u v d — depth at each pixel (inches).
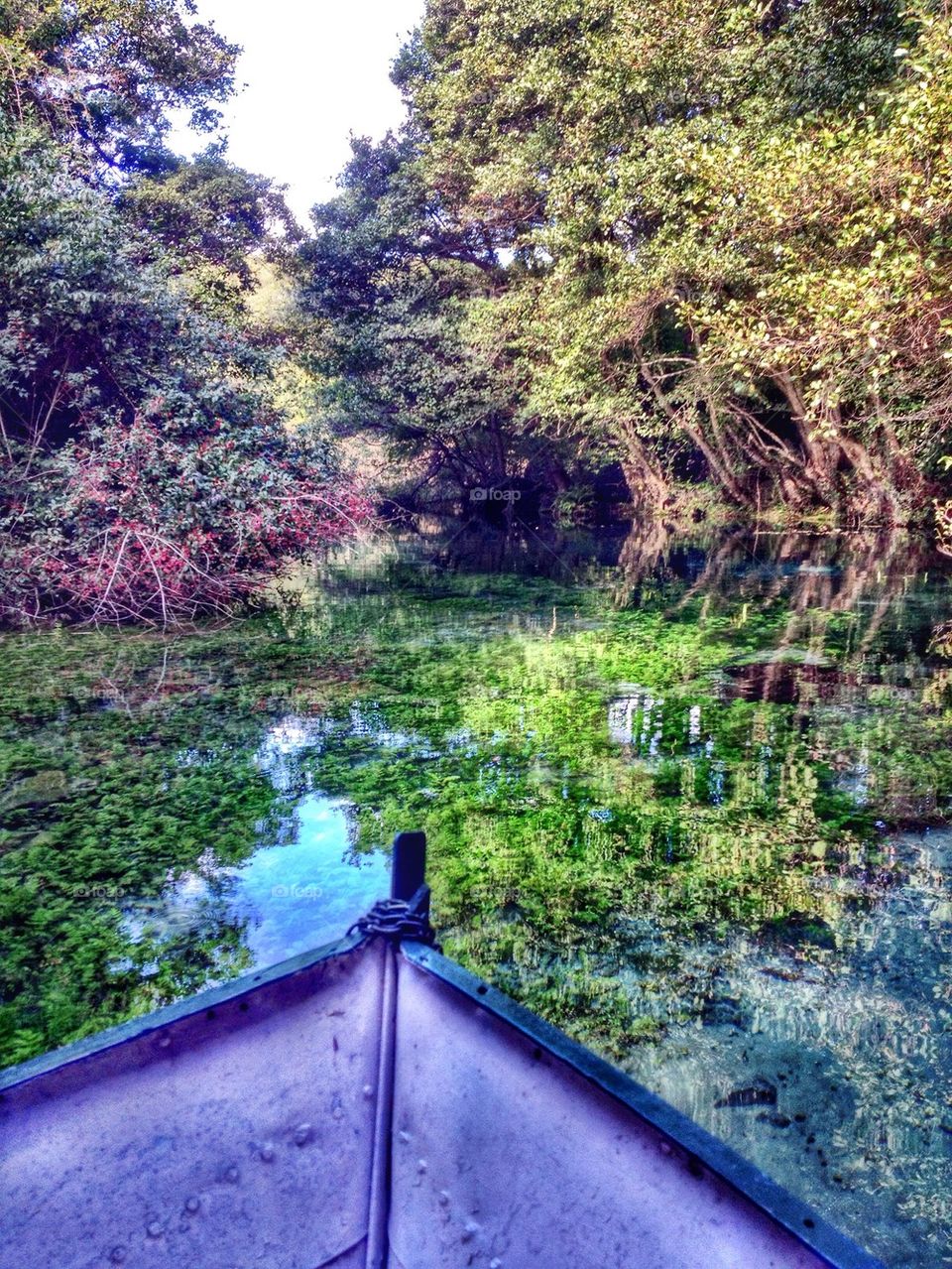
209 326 509.7
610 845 166.7
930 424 523.2
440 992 63.9
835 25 466.3
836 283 314.7
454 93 787.4
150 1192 52.1
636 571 581.6
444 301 927.0
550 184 645.9
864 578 515.5
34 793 192.7
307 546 470.3
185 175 892.6
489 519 1050.7
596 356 673.0
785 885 152.4
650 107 586.2
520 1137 54.9
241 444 445.4
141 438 410.6
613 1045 109.6
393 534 890.1
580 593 489.1
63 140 681.6
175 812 182.7
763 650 335.9
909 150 315.6
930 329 347.6
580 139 621.0
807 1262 44.4
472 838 169.3
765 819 179.5
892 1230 82.1
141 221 834.2
